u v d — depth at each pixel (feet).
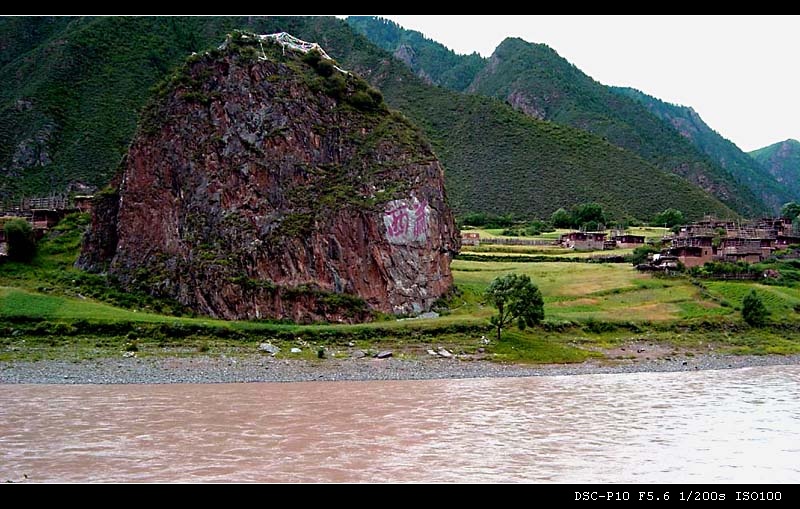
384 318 230.89
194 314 223.92
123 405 121.60
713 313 260.62
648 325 243.40
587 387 154.61
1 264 253.65
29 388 139.74
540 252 390.01
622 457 89.61
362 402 128.57
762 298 278.05
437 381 161.68
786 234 432.25
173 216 245.04
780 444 97.76
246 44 278.05
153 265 239.71
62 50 590.55
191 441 94.79
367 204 244.01
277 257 230.68
